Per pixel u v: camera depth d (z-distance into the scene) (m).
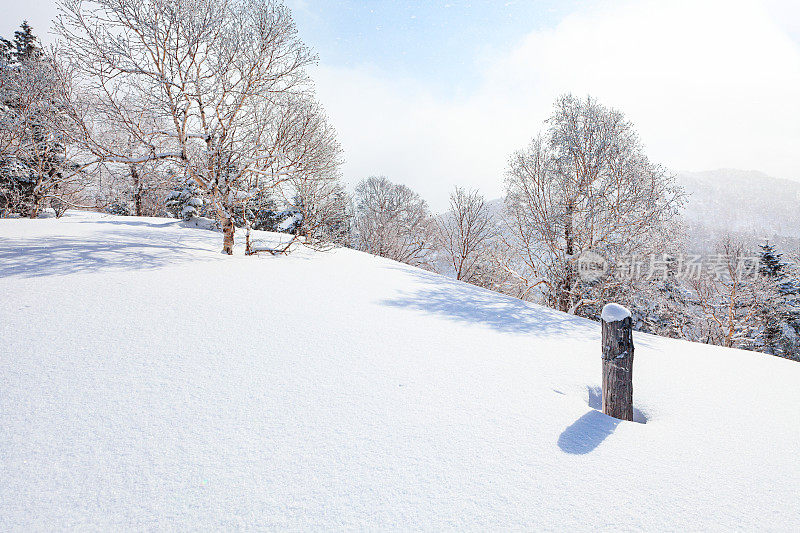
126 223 14.86
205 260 8.55
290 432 2.62
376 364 3.87
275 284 6.89
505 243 19.17
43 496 1.94
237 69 9.55
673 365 5.12
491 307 7.54
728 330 21.84
